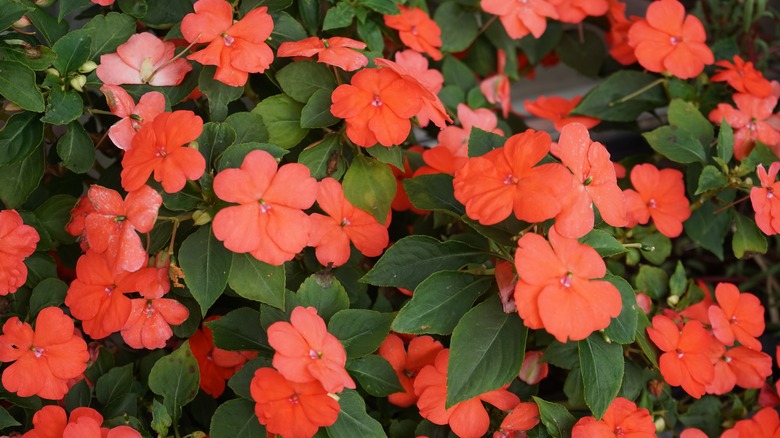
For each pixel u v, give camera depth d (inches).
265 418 27.8
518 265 27.6
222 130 29.3
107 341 33.2
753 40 37.4
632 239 33.3
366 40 33.1
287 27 31.6
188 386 29.8
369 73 29.6
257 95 32.9
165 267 29.1
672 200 32.9
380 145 30.1
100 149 33.0
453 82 36.3
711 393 32.3
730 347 32.2
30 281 30.8
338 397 28.7
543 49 37.4
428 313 29.1
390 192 30.7
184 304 30.3
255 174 27.9
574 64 38.2
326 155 30.6
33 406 30.1
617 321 28.7
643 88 34.9
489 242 30.6
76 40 29.7
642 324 30.6
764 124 33.7
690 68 33.8
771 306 35.7
